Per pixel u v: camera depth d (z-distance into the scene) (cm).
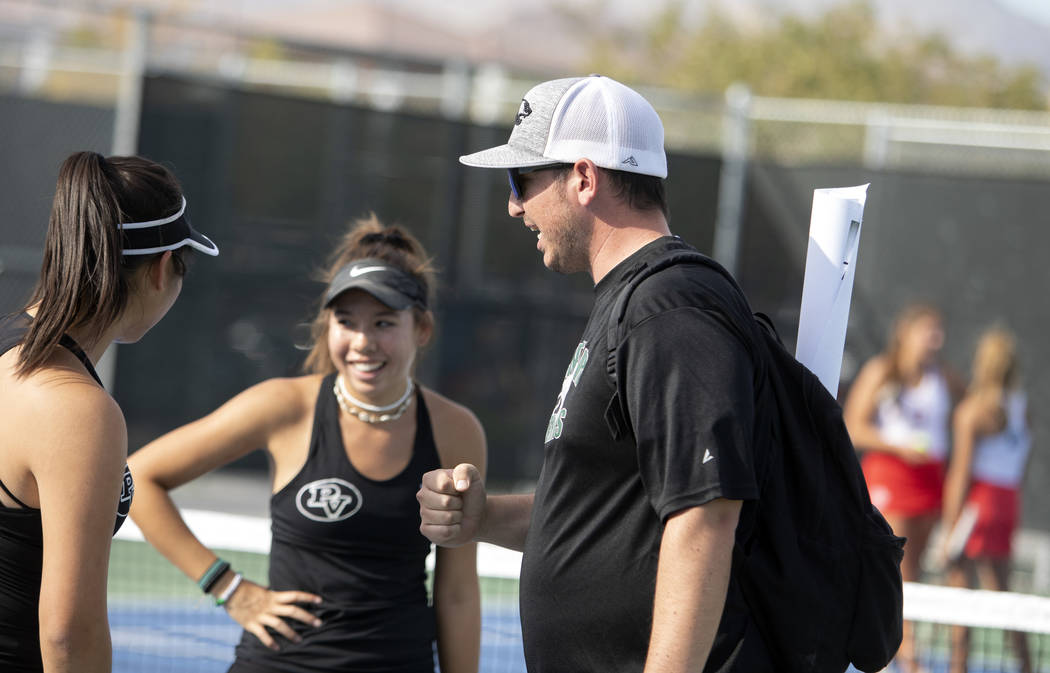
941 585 1453
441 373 1766
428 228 1761
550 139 441
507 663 977
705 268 412
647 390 388
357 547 600
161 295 461
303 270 1694
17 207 1817
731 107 1808
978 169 2066
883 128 1802
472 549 632
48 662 406
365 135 1723
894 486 1279
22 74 2397
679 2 5947
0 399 417
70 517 402
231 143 1648
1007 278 1733
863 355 1781
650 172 440
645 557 411
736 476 378
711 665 409
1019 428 1288
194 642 1068
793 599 411
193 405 1645
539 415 1816
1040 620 715
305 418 623
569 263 457
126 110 1608
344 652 596
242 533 781
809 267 483
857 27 5116
